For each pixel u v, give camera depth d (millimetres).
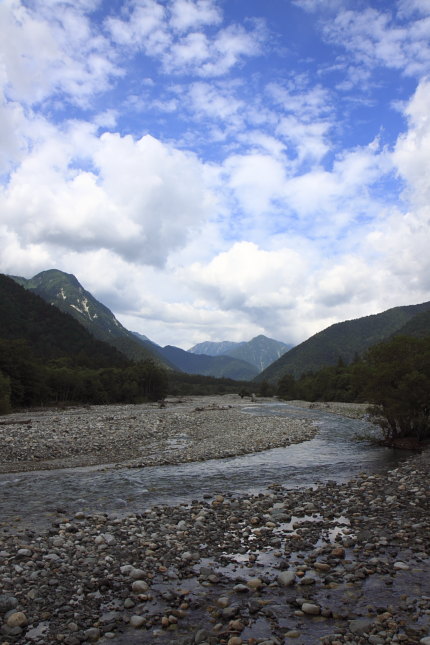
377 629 7598
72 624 7820
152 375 150000
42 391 103375
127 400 130250
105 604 8719
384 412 37000
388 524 13867
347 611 8328
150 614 8312
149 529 13641
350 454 31188
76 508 16781
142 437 38156
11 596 8805
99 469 25188
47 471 24609
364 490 19094
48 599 8820
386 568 10398
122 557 11195
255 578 9867
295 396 159250
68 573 10117
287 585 9555
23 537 12727
